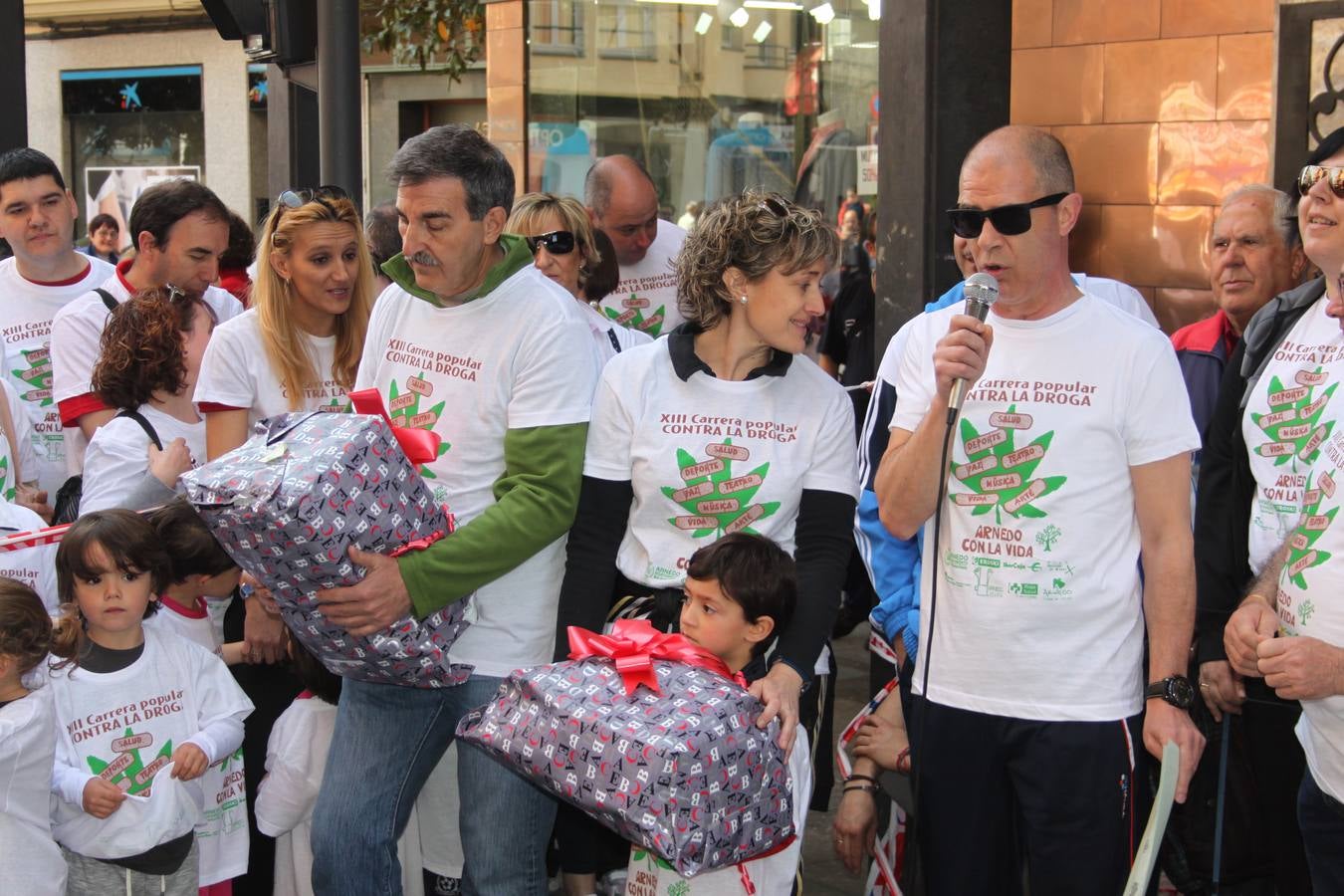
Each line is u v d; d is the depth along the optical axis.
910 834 3.18
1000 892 2.79
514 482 2.81
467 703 2.90
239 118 13.13
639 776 2.34
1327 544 2.56
